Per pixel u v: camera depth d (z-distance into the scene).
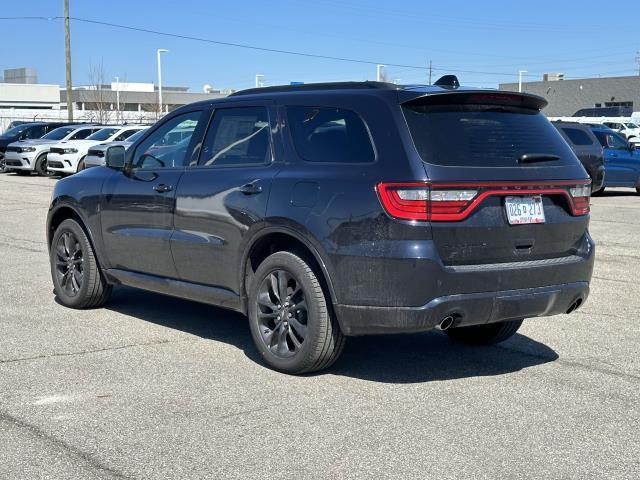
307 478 3.82
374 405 4.86
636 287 8.70
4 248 10.91
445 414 4.73
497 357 6.00
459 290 4.84
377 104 5.12
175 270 6.21
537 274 5.14
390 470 3.92
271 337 5.48
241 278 5.66
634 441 4.36
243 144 5.85
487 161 5.02
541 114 5.68
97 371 5.44
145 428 4.42
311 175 5.23
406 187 4.77
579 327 6.96
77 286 7.24
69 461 3.97
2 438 4.25
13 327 6.61
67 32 39.19
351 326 5.00
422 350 6.18
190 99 83.75
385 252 4.79
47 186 21.67
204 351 5.98
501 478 3.86
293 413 4.69
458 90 5.09
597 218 15.06
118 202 6.64
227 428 4.43
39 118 52.66
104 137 24.48
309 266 5.24
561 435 4.43
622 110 45.78
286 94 5.74
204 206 5.85
